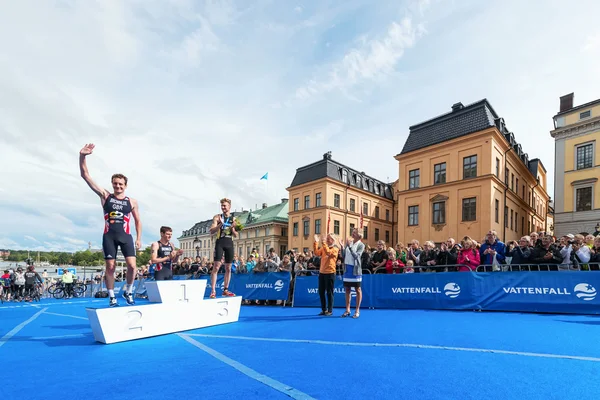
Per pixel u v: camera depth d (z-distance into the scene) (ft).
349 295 23.45
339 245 25.13
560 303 22.12
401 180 92.48
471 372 10.46
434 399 8.48
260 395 8.93
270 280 34.58
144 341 15.89
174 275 48.65
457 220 78.13
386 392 8.99
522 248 25.34
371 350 13.39
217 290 39.29
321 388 9.34
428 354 12.60
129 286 17.89
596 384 9.30
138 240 18.39
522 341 14.39
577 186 77.41
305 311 27.53
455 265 26.50
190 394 9.07
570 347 13.28
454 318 21.22
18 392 9.37
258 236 160.04
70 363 12.24
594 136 75.15
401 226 91.04
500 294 24.09
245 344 14.94
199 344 15.07
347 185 123.03
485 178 73.10
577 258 23.50
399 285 27.68
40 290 55.16
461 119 81.00
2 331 20.11
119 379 10.35
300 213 126.72
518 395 8.64
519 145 96.68
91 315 15.74
